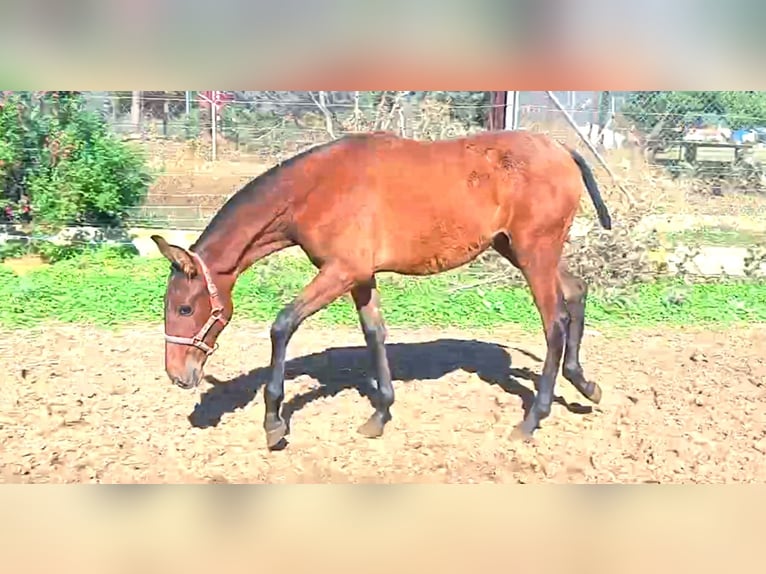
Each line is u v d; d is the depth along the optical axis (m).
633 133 11.27
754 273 9.28
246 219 4.75
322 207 4.75
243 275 9.41
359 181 4.77
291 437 5.38
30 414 5.72
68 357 6.90
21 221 10.52
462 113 10.91
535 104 11.27
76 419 5.62
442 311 8.20
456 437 5.39
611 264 8.63
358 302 5.27
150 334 7.54
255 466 4.97
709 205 10.87
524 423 5.31
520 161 4.96
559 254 5.14
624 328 7.89
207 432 5.46
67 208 10.20
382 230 4.80
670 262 9.20
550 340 5.17
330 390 6.19
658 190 10.06
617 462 5.05
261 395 6.11
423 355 7.00
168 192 12.27
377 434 5.36
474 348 7.20
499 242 5.24
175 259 4.57
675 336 7.69
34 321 7.83
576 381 5.64
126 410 5.82
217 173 13.01
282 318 4.76
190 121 13.38
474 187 4.88
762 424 5.67
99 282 9.08
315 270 9.55
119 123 12.82
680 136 11.20
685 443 5.31
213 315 4.75
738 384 6.45
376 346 5.31
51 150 10.29
